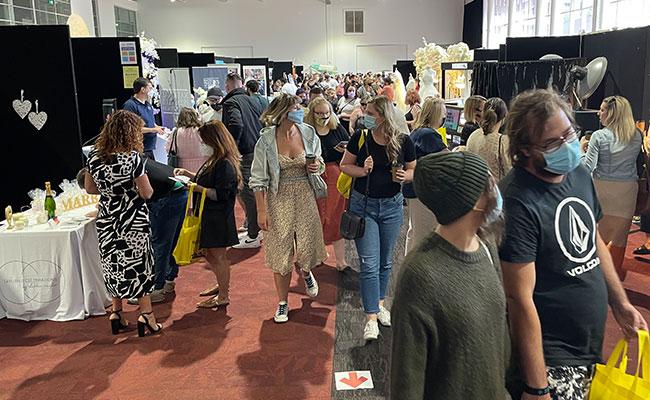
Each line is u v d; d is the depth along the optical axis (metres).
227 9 21.58
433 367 1.25
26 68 4.39
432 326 1.21
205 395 2.80
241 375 2.98
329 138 4.30
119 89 6.41
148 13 21.56
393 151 3.03
